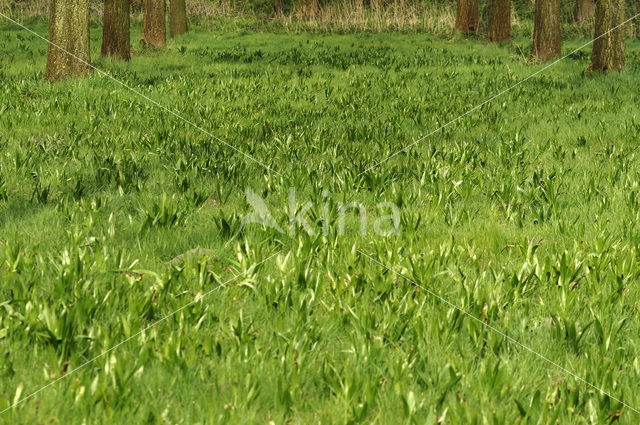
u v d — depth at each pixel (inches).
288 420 114.7
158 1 902.4
